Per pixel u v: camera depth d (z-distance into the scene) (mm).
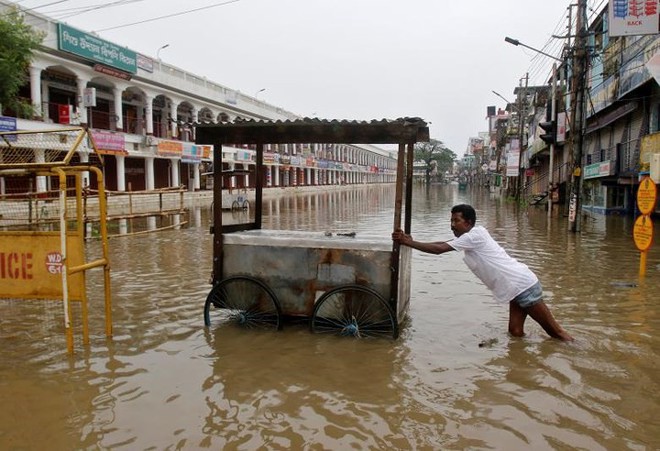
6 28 19438
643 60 17047
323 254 5895
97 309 6953
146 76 31594
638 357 5125
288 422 3877
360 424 3848
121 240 14531
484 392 4375
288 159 58719
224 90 41656
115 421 3883
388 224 20266
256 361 5066
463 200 43156
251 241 6094
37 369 4859
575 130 17203
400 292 6008
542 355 5203
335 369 4875
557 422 3861
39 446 3551
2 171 5352
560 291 8102
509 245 13617
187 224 19469
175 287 8359
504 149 57344
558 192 28234
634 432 3709
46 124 23266
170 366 4938
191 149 36438
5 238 5414
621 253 11984
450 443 3588
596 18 24234
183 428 3781
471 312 6914
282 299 6047
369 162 111250
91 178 30719
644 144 17359
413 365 4969
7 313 6727
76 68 26547
